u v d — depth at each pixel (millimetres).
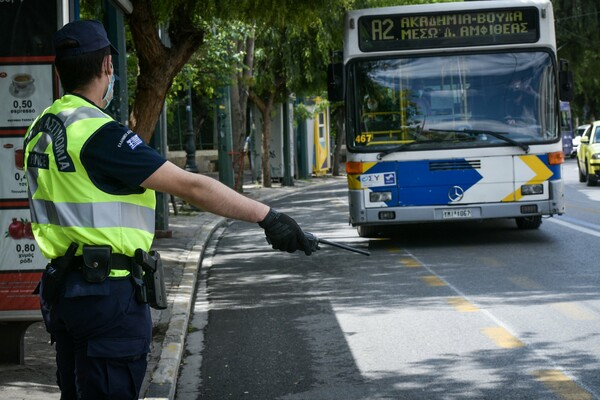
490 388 6375
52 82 6656
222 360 7570
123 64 11680
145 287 3494
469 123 13945
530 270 11539
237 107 29891
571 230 15680
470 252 13453
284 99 36000
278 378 6914
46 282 3471
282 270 12742
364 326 8641
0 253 6625
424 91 13992
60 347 3643
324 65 32688
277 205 26953
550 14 13938
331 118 51906
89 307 3395
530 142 13875
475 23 13961
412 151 13930
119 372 3461
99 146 3389
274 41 31469
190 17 12594
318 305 9852
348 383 6672
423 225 17688
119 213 3426
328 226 18953
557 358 7148
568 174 35750
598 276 10883
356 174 14016
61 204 3418
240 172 30109
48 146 3471
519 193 13906
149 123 12359
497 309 9141
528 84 13961
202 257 14898
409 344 7824
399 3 27016
